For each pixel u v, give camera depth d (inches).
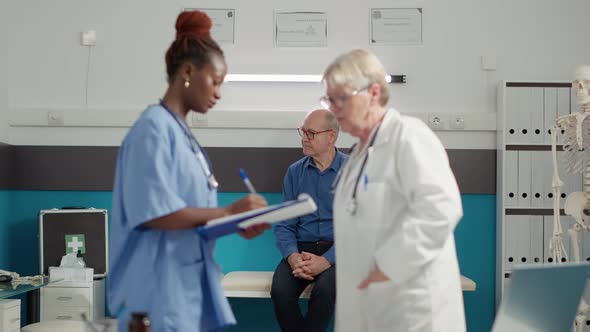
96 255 143.3
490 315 148.7
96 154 150.6
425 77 150.1
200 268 76.3
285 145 149.5
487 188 149.4
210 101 77.6
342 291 79.0
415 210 72.1
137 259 74.0
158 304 73.0
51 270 134.7
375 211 75.4
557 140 146.9
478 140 150.1
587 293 132.0
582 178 145.9
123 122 149.6
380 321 75.0
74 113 149.4
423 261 71.2
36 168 150.4
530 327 63.7
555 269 62.5
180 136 75.6
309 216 135.3
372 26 150.1
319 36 150.0
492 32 150.3
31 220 150.6
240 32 150.5
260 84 150.4
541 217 146.3
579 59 150.1
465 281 130.9
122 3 151.1
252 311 149.3
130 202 72.5
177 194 74.4
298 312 125.7
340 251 79.4
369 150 76.8
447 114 148.4
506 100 146.9
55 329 121.2
